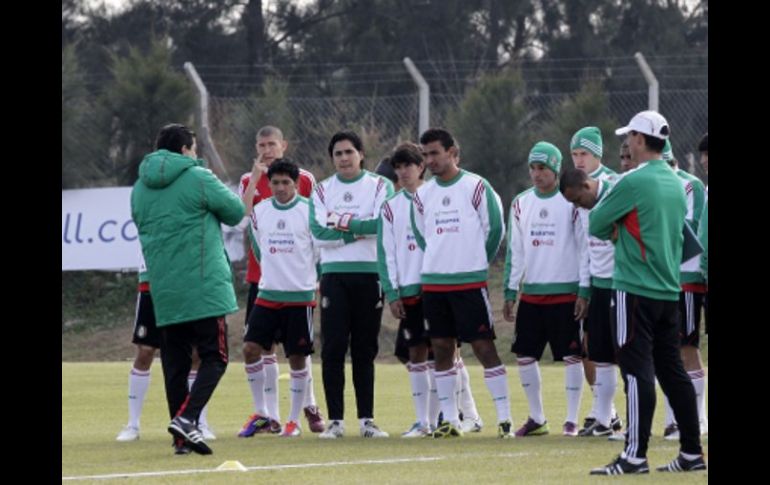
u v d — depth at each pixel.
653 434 39.00
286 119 89.94
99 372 70.12
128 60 93.50
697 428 28.67
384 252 38.47
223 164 88.44
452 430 37.78
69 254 85.88
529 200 39.00
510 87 87.81
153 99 90.94
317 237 39.06
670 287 28.47
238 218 34.06
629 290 28.45
